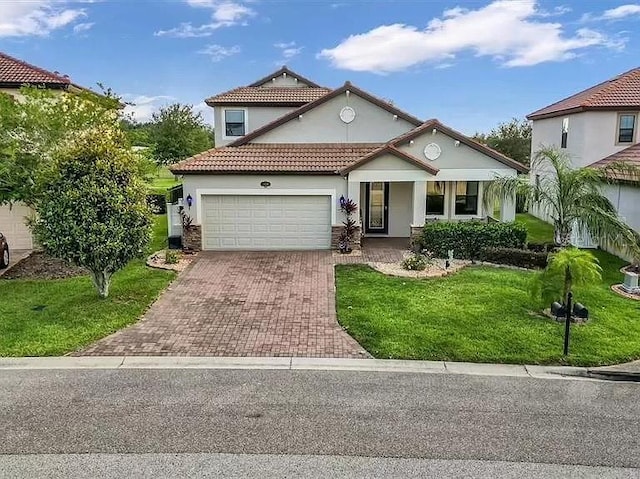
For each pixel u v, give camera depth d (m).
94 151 11.99
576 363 8.97
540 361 9.03
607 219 14.30
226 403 7.43
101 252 11.75
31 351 9.30
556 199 15.89
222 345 9.74
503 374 8.57
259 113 24.94
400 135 20.66
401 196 21.28
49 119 15.89
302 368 8.73
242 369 8.69
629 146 23.34
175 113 42.34
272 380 8.24
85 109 16.66
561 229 15.47
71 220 11.65
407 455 6.14
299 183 18.33
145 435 6.54
